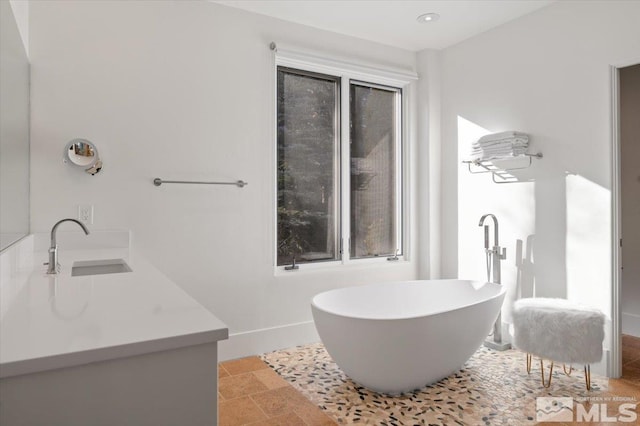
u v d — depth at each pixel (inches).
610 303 111.3
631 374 112.8
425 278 160.2
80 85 103.6
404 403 96.3
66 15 102.2
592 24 115.9
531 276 130.5
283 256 138.0
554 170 124.6
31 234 95.3
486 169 144.3
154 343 37.0
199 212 119.3
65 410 34.4
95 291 55.8
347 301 123.0
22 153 87.0
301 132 141.5
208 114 120.6
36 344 35.5
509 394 100.6
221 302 122.9
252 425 87.3
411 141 161.3
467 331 102.2
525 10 129.7
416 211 162.7
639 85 146.8
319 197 145.3
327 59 139.0
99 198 105.7
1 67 65.7
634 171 147.6
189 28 117.9
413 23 138.1
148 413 37.4
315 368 117.7
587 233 116.6
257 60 128.8
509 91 137.2
